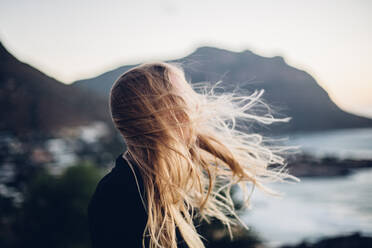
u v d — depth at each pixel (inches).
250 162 74.8
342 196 2223.2
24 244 793.6
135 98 57.7
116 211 51.5
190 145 64.0
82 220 785.6
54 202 794.2
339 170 3344.0
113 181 53.2
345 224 1435.8
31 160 3710.6
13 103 5861.2
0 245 769.6
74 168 810.8
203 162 71.7
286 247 944.9
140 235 52.5
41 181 803.4
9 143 4259.4
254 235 399.2
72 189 791.1
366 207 1845.5
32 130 5428.2
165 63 64.0
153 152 56.4
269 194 73.7
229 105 74.7
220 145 71.1
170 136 56.6
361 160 4013.3
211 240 333.7
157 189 56.6
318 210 1750.7
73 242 778.8
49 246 793.6
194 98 64.7
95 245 52.7
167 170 56.8
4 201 1386.6
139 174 55.1
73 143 5024.6
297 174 3100.4
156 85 58.9
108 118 7185.0
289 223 1380.4
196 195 72.7
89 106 7460.6
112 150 3629.4
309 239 1105.4
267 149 76.6
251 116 75.2
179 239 62.8
